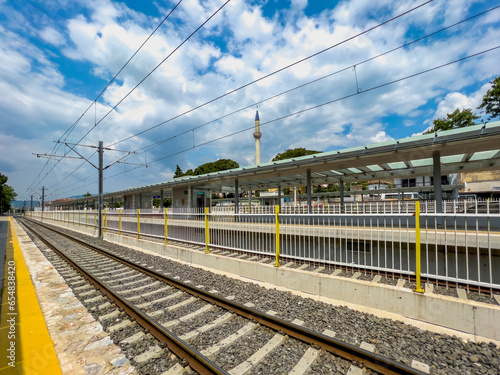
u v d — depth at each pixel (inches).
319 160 478.6
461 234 252.8
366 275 256.8
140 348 148.3
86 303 219.5
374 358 129.4
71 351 144.6
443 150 391.9
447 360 135.2
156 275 289.4
